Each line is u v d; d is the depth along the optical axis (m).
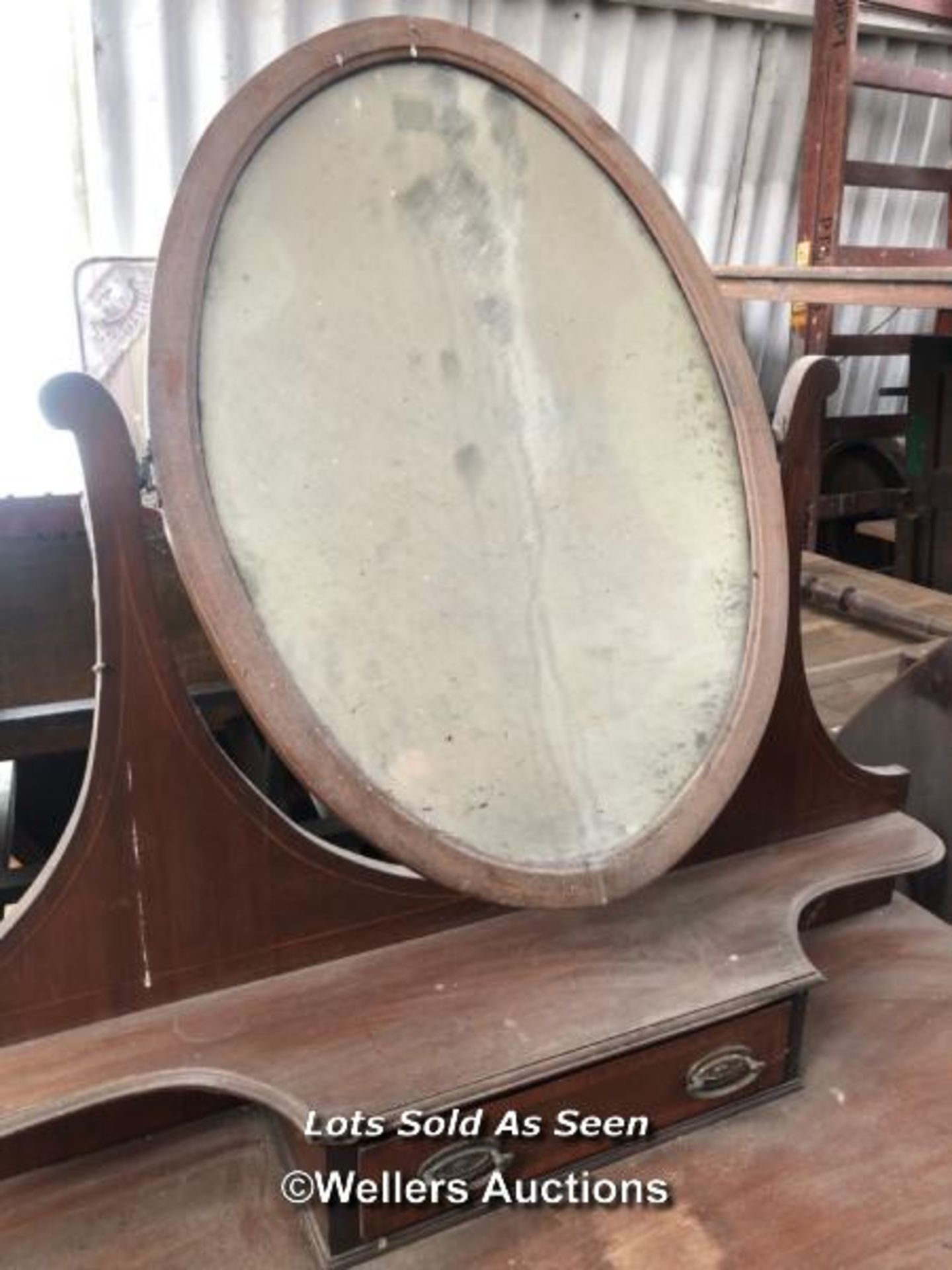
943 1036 0.82
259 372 0.62
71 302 1.59
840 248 2.06
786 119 2.18
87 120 1.54
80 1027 0.66
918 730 1.04
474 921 0.77
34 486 1.64
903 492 2.15
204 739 0.66
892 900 0.98
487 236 0.70
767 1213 0.68
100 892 0.65
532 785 0.67
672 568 0.74
